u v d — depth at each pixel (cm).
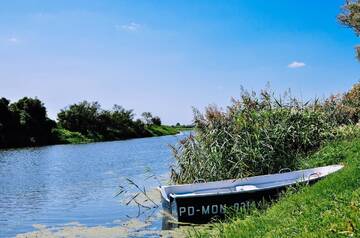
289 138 2038
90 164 4462
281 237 797
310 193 1159
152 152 6022
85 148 7688
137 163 4388
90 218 1789
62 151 6888
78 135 10694
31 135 9244
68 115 11319
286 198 1251
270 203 1407
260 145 1861
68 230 1584
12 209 2102
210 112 1894
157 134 14388
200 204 1398
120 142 10119
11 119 8950
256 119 1948
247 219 1094
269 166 1842
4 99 8950
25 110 9469
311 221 820
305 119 2162
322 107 2475
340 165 1670
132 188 2562
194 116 1916
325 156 1923
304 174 1664
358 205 792
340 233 686
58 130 10388
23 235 1545
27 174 3741
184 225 1395
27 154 6366
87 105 11662
